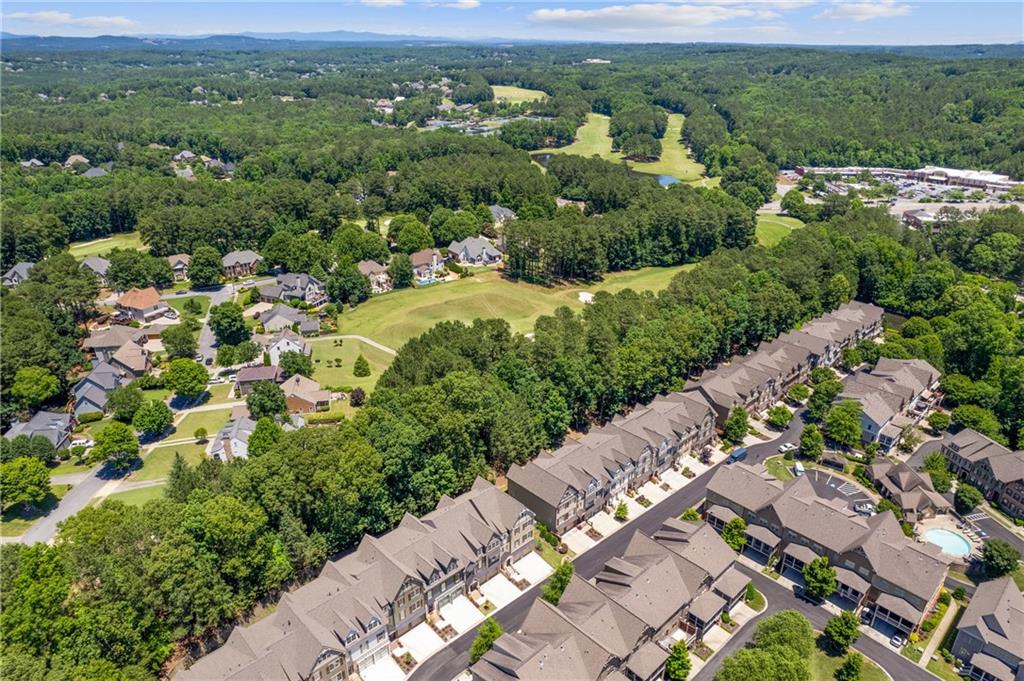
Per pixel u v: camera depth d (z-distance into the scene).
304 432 97.12
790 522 97.56
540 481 103.25
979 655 80.25
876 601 87.56
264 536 86.88
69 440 127.56
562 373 126.12
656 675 78.00
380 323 184.50
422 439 102.12
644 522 107.81
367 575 82.25
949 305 184.12
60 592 73.19
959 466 120.88
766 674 70.06
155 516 83.06
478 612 89.06
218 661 70.88
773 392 145.50
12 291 184.00
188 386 138.12
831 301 187.00
